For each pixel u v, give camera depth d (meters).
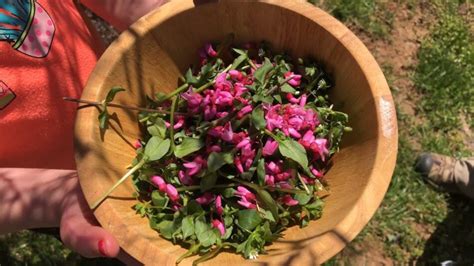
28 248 0.80
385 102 0.40
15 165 0.49
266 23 0.44
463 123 0.87
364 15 0.92
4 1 0.45
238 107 0.42
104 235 0.36
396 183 0.83
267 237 0.39
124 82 0.43
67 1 0.53
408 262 0.80
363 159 0.40
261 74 0.43
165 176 0.42
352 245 0.80
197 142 0.42
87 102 0.40
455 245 0.81
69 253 0.80
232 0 0.43
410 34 0.92
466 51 0.90
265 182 0.41
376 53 0.91
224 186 0.41
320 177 0.43
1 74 0.45
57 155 0.51
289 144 0.41
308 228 0.40
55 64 0.48
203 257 0.37
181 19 0.43
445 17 0.93
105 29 0.84
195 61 0.47
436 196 0.84
